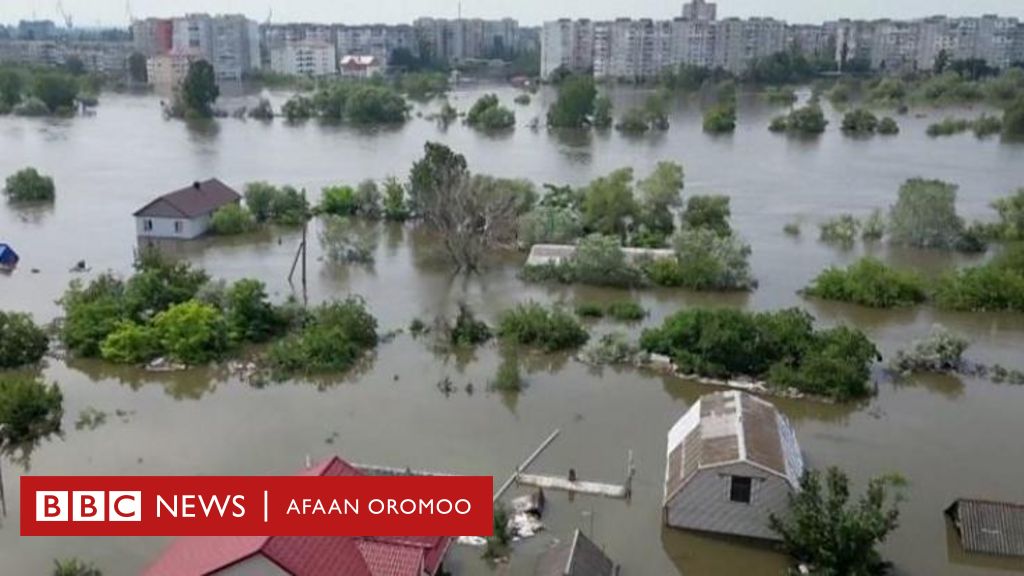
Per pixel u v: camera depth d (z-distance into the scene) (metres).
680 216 76.00
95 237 68.75
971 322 52.19
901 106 171.00
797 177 99.88
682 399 41.06
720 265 57.38
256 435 36.94
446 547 27.44
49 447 35.81
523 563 28.27
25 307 52.16
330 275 60.03
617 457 35.38
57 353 45.28
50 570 27.81
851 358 42.25
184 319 44.50
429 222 70.12
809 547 27.25
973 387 42.75
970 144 127.44
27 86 165.38
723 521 29.70
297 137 129.75
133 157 108.81
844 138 134.12
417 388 41.97
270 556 22.00
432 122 149.25
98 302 46.94
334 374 43.38
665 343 45.44
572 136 134.00
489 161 108.06
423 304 54.09
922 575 28.11
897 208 70.12
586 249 58.34
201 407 39.72
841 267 62.50
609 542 29.67
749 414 32.09
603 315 52.44
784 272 62.03
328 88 165.25
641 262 59.53
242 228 71.19
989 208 82.94
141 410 39.38
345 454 35.22
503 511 29.94
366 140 126.81
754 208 82.81
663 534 30.12
